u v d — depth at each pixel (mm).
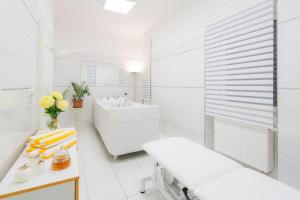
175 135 3412
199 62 2734
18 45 1257
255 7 1847
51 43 2957
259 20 1810
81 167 2301
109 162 2463
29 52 1565
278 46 1648
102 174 2125
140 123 2613
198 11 2736
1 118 977
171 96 3531
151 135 2721
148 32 4492
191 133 2959
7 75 1062
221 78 2324
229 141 2160
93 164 2395
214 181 1077
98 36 4555
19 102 1291
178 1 3029
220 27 2312
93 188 1834
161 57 3877
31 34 1626
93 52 4523
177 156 1444
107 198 1676
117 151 2461
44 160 1115
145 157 2646
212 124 2639
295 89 1531
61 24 4066
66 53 4188
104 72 4715
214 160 1369
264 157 1759
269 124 1769
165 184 1630
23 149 1378
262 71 1821
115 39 4816
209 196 939
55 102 1621
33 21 1693
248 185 1027
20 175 892
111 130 2404
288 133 1596
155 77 4176
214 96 2447
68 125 4281
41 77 1978
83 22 3984
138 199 1672
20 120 1314
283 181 1646
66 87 4238
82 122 4488
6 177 935
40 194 886
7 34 1056
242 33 2002
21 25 1318
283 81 1617
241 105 2053
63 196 943
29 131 1581
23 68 1386
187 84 3031
